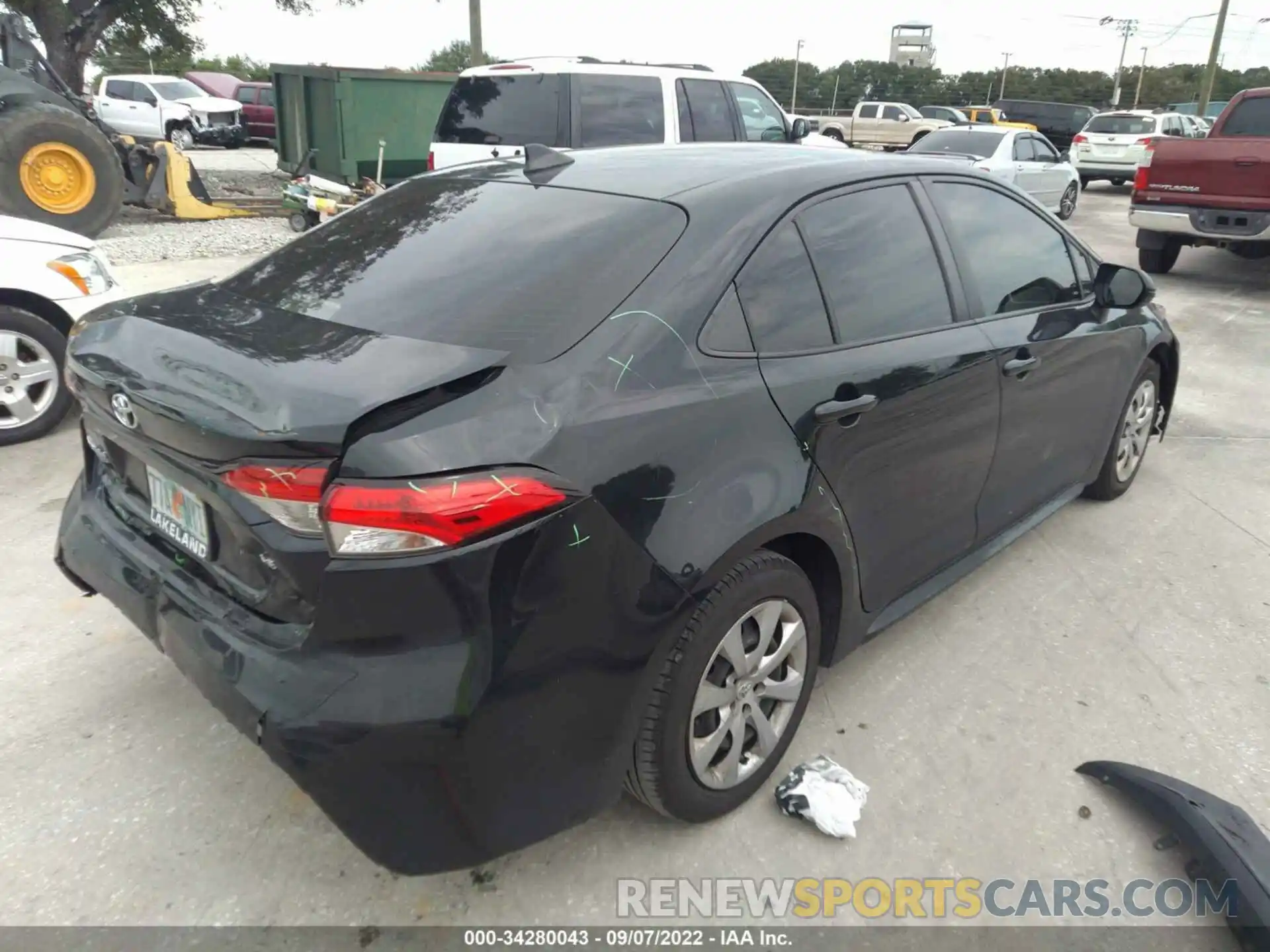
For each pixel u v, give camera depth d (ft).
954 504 10.32
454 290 7.77
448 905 7.54
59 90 39.63
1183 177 32.78
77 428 17.47
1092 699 10.23
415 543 5.99
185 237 37.58
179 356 7.23
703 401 7.32
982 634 11.47
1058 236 12.37
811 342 8.39
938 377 9.43
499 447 6.25
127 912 7.41
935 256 10.05
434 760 6.19
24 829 8.16
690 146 10.47
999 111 105.19
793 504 7.80
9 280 15.99
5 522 13.76
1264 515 15.01
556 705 6.57
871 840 8.25
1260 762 9.31
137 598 7.83
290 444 6.03
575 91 29.48
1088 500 15.34
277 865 7.88
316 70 43.62
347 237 9.49
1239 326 27.91
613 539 6.64
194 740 9.31
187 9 57.67
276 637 6.59
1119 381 13.51
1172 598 12.39
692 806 7.98
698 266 7.74
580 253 7.85
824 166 9.33
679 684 7.32
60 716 9.61
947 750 9.39
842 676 10.55
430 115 45.37
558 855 8.03
